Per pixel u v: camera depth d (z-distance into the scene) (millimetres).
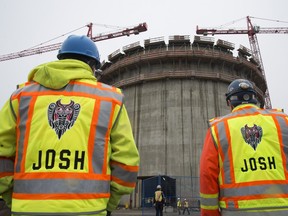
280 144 3104
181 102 46594
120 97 2891
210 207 3082
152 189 29062
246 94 3510
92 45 3123
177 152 43000
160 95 47875
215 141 3242
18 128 2590
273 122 3230
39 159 2439
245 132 3217
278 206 2844
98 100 2740
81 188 2375
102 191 2496
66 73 2713
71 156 2467
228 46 52125
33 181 2361
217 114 46344
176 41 50812
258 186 2941
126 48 54281
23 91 2709
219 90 48594
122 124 2773
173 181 29781
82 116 2615
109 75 55781
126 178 2645
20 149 2516
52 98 2658
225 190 3078
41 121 2568
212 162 3170
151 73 49375
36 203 2273
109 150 2678
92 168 2494
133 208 40250
